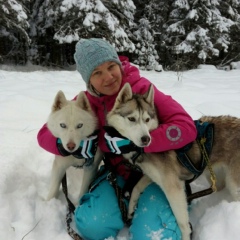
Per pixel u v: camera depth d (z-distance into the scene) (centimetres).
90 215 113
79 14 548
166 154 117
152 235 108
